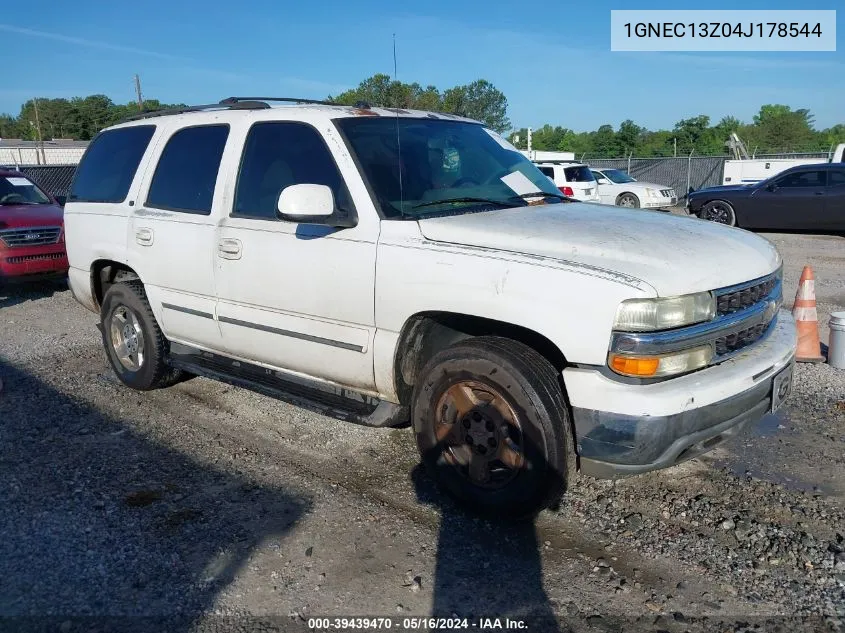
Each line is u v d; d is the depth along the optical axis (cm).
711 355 337
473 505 372
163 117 538
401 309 374
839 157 2103
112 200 555
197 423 512
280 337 436
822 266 1157
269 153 445
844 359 597
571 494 400
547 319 329
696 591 317
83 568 336
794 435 473
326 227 405
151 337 541
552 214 401
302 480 423
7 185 1096
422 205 402
